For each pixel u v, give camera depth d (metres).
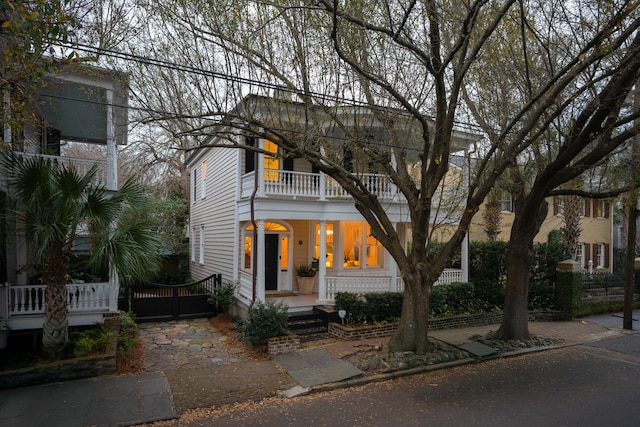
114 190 9.12
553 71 7.99
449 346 9.31
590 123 8.07
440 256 8.56
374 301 10.74
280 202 11.53
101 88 8.59
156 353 8.91
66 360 7.12
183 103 7.53
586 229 23.06
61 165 8.00
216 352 9.02
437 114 7.64
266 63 7.42
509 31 8.55
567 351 9.49
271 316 8.98
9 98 6.79
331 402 6.35
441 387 7.02
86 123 10.55
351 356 8.54
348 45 7.61
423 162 7.65
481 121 9.14
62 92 8.87
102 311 8.88
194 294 13.76
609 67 7.82
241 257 13.24
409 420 5.68
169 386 6.86
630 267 11.82
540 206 10.34
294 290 14.12
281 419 5.71
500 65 9.09
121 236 7.42
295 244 14.24
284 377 7.36
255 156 11.48
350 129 9.22
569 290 12.92
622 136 8.19
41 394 6.42
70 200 6.87
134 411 5.87
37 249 6.86
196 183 19.84
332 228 14.32
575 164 8.84
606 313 14.02
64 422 5.49
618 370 8.05
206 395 6.51
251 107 9.23
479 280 14.03
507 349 9.27
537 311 12.81
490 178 8.20
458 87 7.41
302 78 7.89
